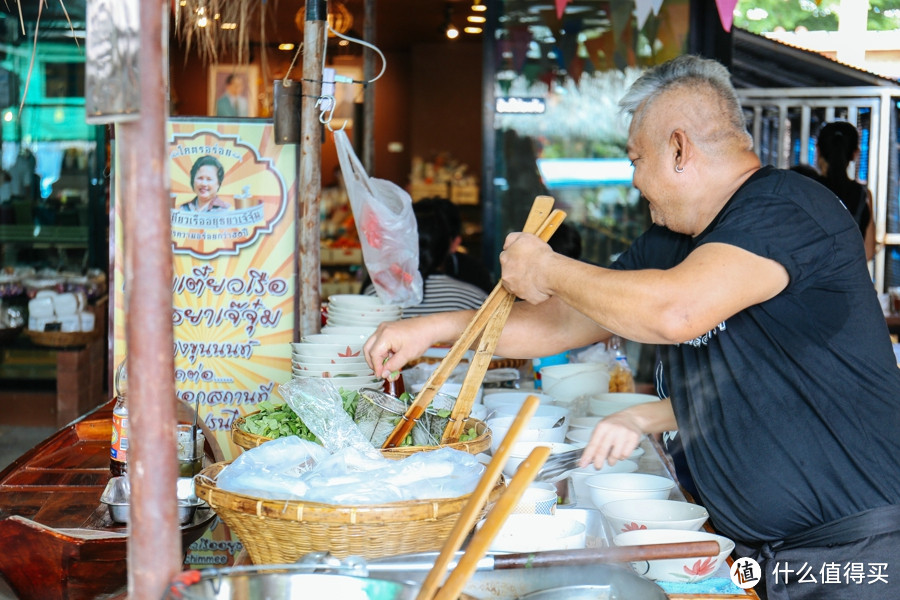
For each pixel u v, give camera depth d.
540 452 0.87
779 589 1.56
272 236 2.51
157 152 0.77
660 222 1.73
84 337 4.91
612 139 5.39
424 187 8.65
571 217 5.47
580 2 5.27
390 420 1.58
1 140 5.69
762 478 1.58
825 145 4.43
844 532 1.54
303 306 2.49
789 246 1.47
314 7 2.37
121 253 2.41
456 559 1.00
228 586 0.91
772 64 5.34
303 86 2.41
